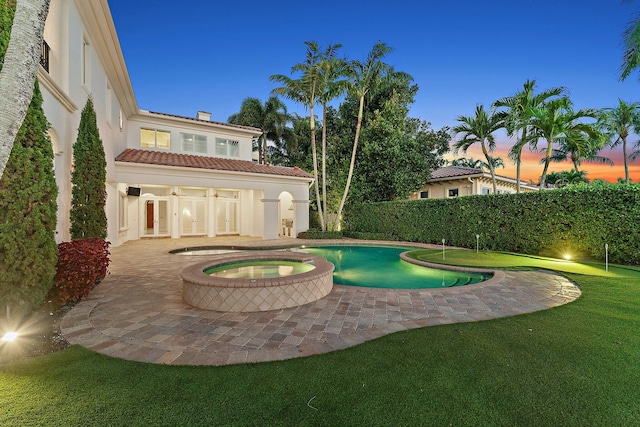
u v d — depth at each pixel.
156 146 18.66
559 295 6.42
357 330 4.48
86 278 5.88
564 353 3.61
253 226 21.19
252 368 3.29
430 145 22.69
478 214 15.03
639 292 6.49
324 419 2.45
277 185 19.16
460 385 2.93
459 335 4.19
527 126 15.39
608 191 10.70
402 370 3.22
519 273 8.76
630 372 3.16
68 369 3.28
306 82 19.17
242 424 2.39
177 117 18.72
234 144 21.41
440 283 9.05
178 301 6.03
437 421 2.42
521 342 3.94
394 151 20.56
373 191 22.53
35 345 3.95
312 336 4.26
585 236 11.19
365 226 21.16
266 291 5.48
